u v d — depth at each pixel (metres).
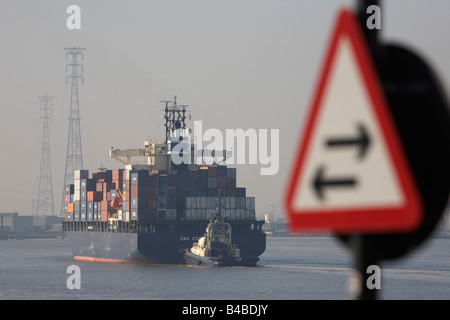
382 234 20.17
